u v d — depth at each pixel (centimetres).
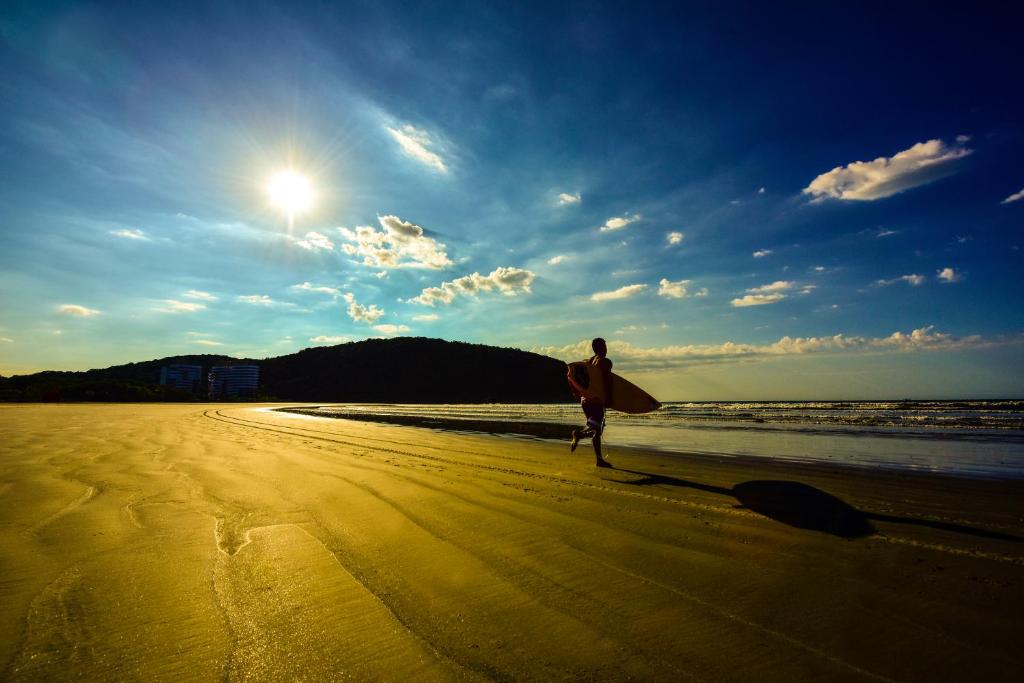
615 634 209
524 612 230
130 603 239
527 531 357
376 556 305
